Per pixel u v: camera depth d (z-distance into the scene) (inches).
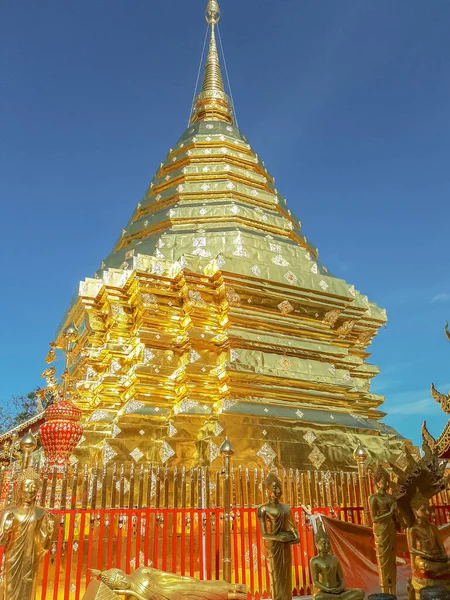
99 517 417.7
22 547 303.0
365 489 515.2
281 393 635.5
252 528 470.6
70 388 719.1
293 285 706.2
